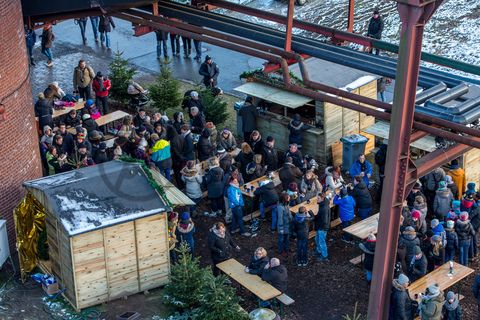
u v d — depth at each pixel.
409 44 16.53
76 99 28.98
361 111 19.23
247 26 23.52
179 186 25.56
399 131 17.22
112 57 34.91
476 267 21.66
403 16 16.41
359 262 21.78
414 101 17.06
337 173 23.47
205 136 25.45
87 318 19.69
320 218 21.47
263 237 23.02
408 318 18.86
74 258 19.41
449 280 19.75
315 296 20.70
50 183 20.48
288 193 22.53
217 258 20.64
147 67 33.81
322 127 25.84
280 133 26.67
